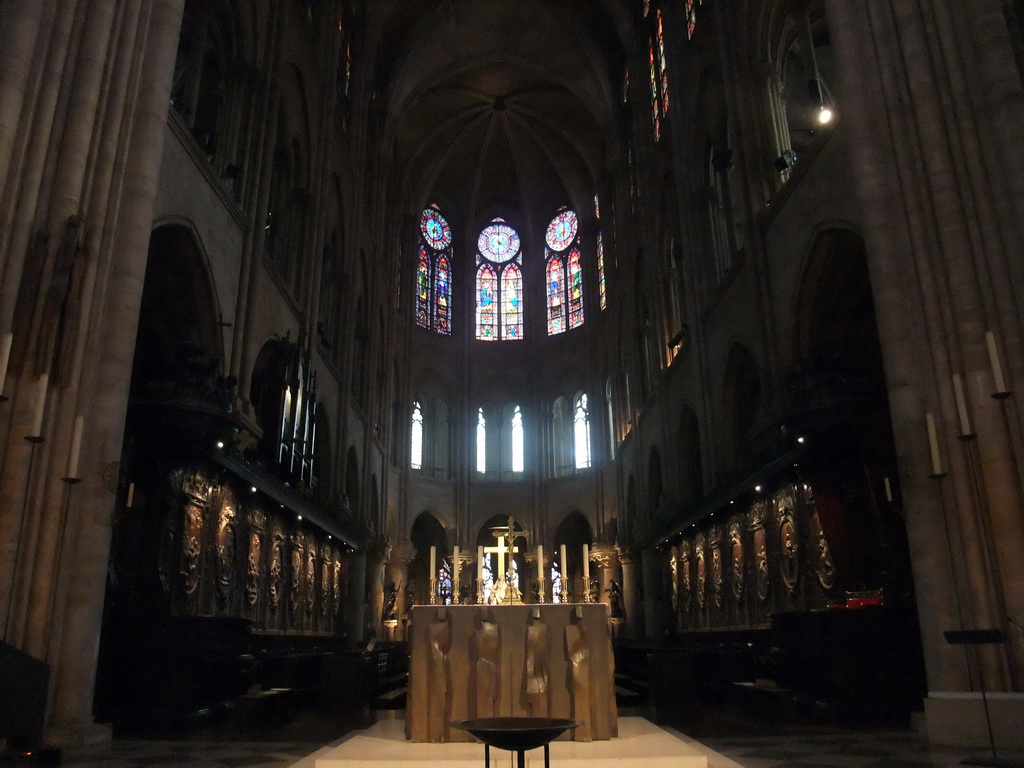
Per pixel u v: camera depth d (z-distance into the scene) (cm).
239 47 1778
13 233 900
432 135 4294
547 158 4691
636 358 3409
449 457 4516
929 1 1073
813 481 1395
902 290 1020
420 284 4616
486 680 587
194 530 1366
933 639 918
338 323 2797
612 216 4050
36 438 786
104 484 930
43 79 961
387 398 3766
